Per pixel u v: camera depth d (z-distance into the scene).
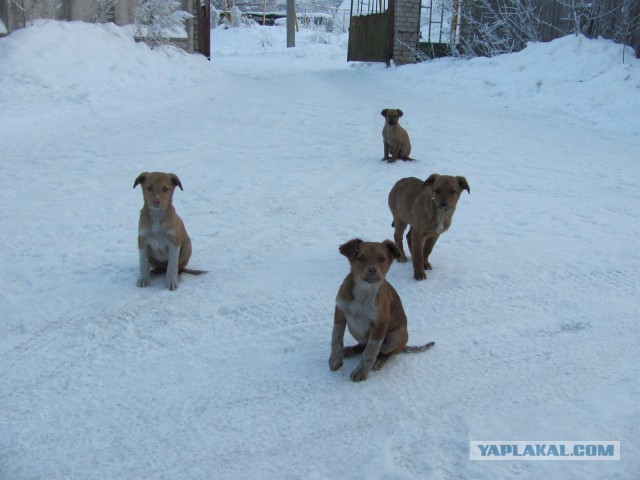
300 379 2.16
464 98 8.06
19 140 5.23
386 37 11.23
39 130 5.57
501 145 5.60
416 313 2.64
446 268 3.10
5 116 5.79
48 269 3.02
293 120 6.59
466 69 9.20
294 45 18.73
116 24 9.22
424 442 1.84
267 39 19.77
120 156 4.96
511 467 1.73
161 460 1.78
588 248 3.33
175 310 2.63
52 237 3.40
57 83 6.93
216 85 8.68
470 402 2.03
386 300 2.11
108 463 1.77
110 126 5.91
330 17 24.00
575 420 1.93
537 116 6.90
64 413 1.98
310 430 1.90
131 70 7.99
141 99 7.11
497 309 2.68
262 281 2.91
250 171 4.70
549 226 3.66
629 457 1.77
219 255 3.23
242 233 3.52
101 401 2.04
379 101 7.92
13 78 6.82
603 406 2.00
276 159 5.07
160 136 5.64
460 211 3.93
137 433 1.89
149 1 9.27
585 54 7.88
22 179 4.31
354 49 12.89
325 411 1.99
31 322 2.53
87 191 4.13
